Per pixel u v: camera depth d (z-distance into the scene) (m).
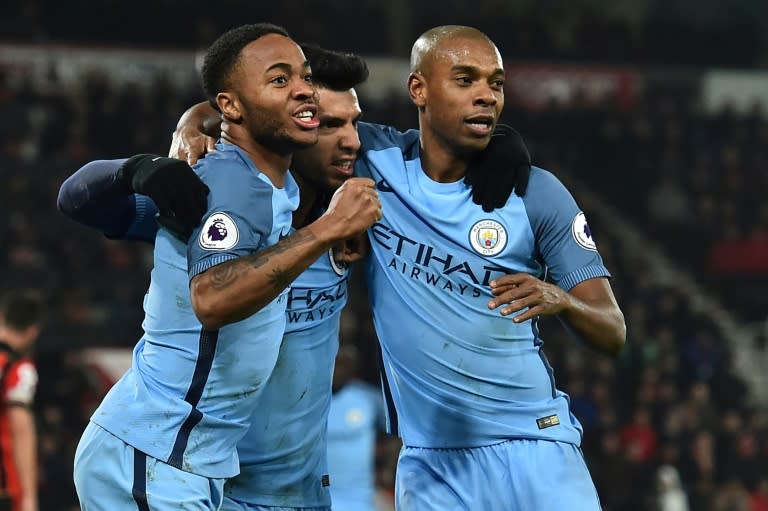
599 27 85.56
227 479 16.38
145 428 14.08
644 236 74.44
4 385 26.47
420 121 16.34
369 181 13.70
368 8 81.56
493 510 16.39
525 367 16.36
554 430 16.50
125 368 47.97
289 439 16.36
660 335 59.44
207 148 15.17
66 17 72.69
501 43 82.69
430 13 82.88
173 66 71.06
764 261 72.94
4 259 55.66
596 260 16.11
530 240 16.06
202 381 14.07
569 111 79.81
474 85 15.56
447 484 16.70
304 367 16.17
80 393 46.62
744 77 84.38
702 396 53.69
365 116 71.19
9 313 26.66
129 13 73.69
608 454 49.25
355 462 28.50
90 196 14.94
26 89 67.25
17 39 70.56
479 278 15.92
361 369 53.38
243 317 13.40
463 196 15.98
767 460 52.91
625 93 81.62
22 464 26.42
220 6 76.31
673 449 50.28
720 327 67.44
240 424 14.70
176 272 14.09
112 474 14.12
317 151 15.75
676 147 79.00
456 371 16.19
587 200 76.00
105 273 57.03
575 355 56.06
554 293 14.91
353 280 60.12
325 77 15.62
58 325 51.91
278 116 13.86
